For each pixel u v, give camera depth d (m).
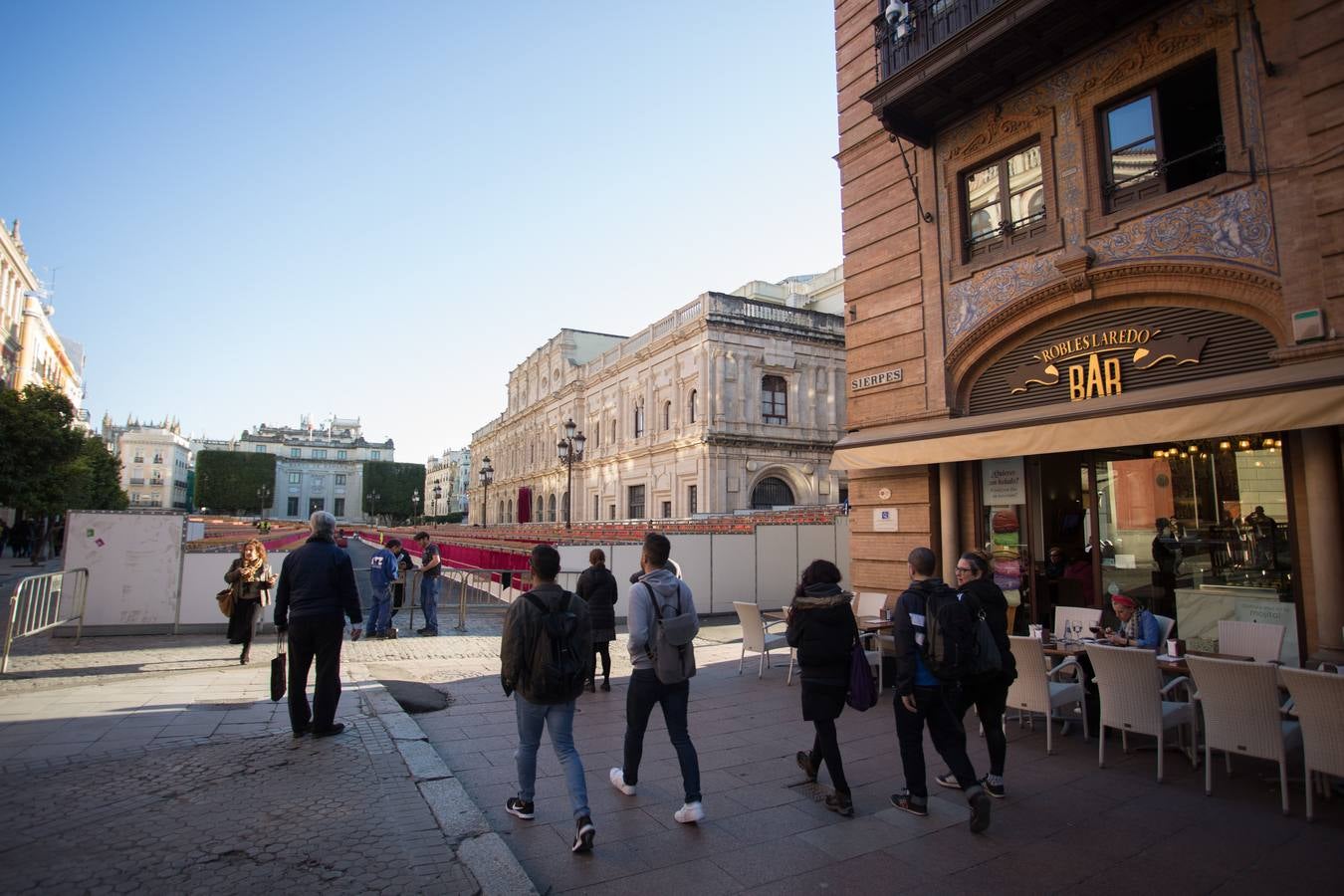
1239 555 7.35
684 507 38.62
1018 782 5.67
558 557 4.86
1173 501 7.96
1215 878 4.04
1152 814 4.98
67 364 60.94
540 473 62.03
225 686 8.29
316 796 4.84
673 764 6.05
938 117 10.02
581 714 7.85
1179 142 7.80
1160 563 8.05
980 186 9.84
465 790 5.12
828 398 40.56
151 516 12.54
